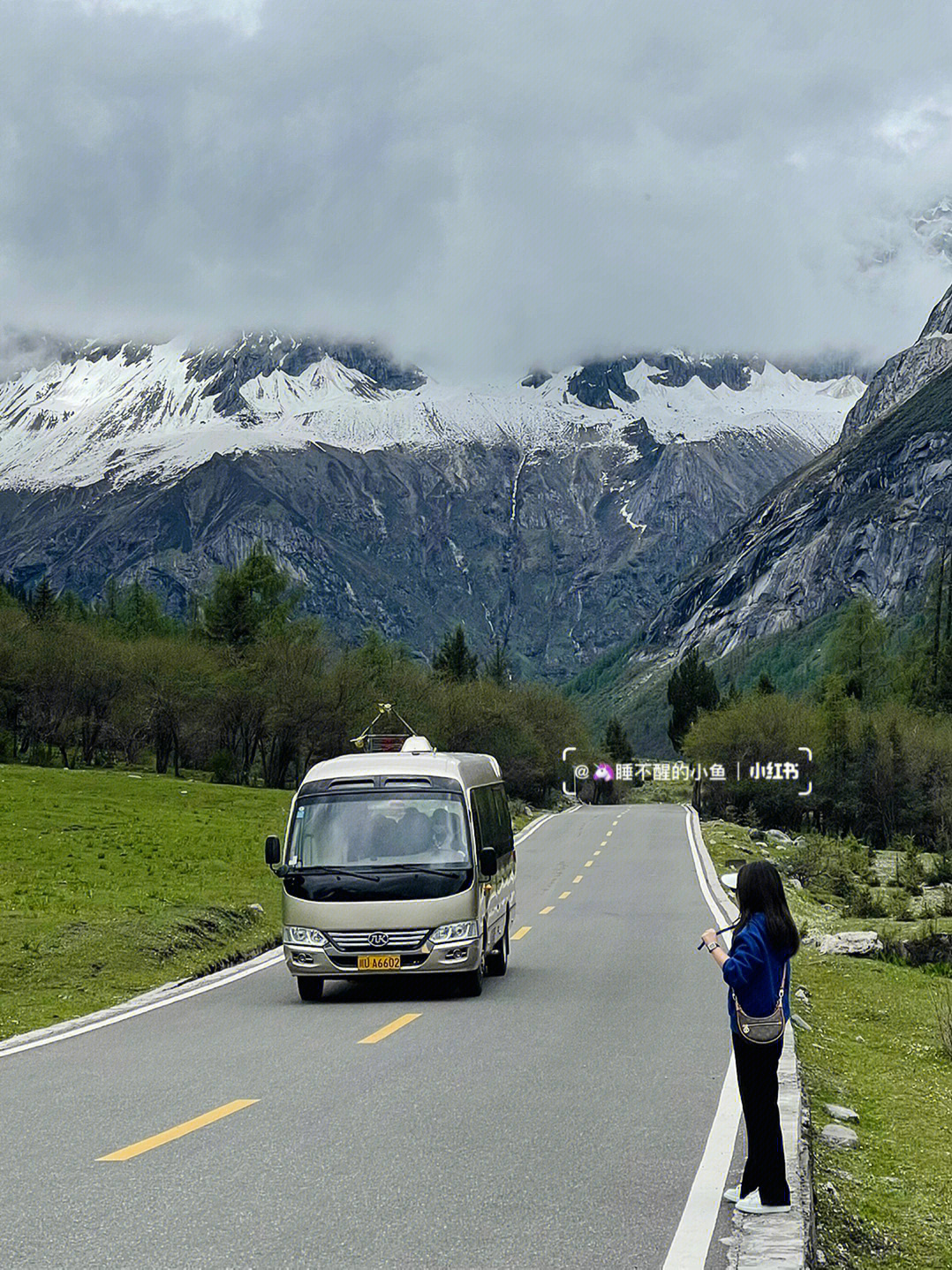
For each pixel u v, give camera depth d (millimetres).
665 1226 8016
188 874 38594
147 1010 18266
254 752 108688
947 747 109062
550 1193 8727
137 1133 10469
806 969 25219
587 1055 14188
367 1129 10609
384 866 18922
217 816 62719
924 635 165875
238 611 123188
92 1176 9141
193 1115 11148
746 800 114938
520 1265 7270
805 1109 11078
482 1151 9898
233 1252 7422
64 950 22625
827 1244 8469
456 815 19422
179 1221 8031
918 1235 9031
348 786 19734
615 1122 10922
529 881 45750
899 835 98375
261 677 100938
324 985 21031
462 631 167750
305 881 18938
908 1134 12117
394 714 101000
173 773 107000
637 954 25125
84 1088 12484
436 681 120750
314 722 100562
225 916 28234
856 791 110562
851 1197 9773
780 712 118875
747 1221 8023
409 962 18625
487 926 19812
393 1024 16469
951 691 130250
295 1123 10789
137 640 124688
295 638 115125
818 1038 17078
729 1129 10664
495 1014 17422
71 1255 7371
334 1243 7621
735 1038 8359
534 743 115062
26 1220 8070
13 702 101188
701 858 56344
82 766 104312
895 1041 17734
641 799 158375
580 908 35906
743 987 8250
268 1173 9211
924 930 31906
